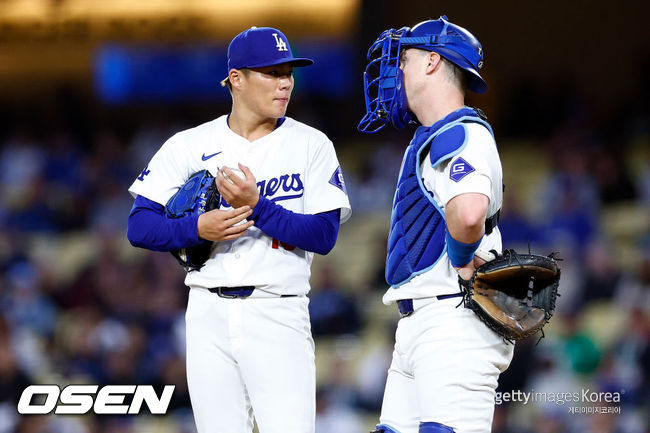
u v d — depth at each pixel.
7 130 59.75
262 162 11.65
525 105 53.94
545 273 10.54
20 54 62.19
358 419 31.25
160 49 61.09
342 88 57.94
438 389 10.89
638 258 39.28
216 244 11.58
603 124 51.06
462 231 10.23
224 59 60.50
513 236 40.88
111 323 37.19
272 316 11.39
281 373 11.38
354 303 37.00
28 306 39.91
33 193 52.00
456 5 55.97
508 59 55.62
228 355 11.53
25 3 62.16
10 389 30.83
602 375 29.94
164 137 57.97
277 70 11.43
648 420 28.00
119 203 51.78
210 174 11.66
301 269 11.66
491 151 10.74
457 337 10.89
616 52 54.50
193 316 11.69
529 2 55.25
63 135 57.88
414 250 11.17
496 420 27.78
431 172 11.07
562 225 41.66
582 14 54.84
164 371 33.31
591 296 36.12
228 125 12.01
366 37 57.22
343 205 11.68
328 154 11.88
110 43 61.56
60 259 47.00
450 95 11.43
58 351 36.06
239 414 11.66
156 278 40.09
